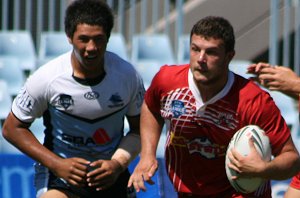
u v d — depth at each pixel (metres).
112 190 15.07
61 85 14.22
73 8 13.75
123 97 14.48
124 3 32.78
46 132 14.88
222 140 13.48
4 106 25.30
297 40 30.69
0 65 28.06
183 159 13.86
